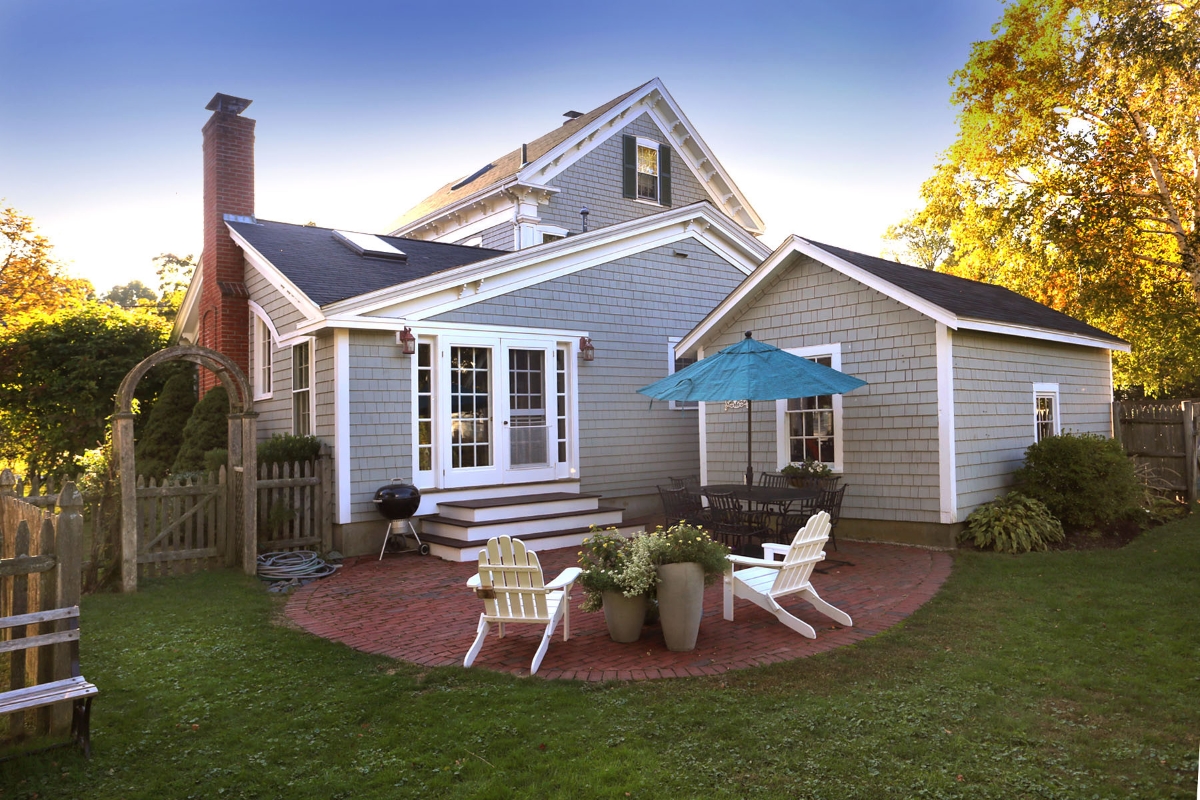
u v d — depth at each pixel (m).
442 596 7.72
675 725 4.23
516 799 3.45
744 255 15.42
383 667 5.39
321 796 3.51
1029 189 20.09
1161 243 19.64
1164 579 7.62
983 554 8.99
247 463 8.64
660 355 13.87
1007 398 10.76
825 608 6.34
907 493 9.83
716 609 6.91
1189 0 15.20
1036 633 5.96
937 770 3.66
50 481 9.20
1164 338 19.22
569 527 10.91
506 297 11.64
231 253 13.24
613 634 5.89
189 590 7.81
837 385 8.84
